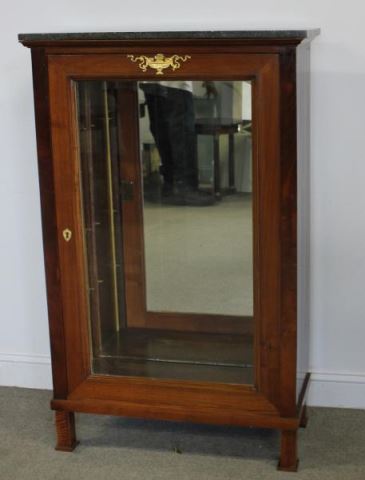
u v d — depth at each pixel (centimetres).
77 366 213
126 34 188
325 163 233
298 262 204
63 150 201
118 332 215
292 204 190
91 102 204
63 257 207
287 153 188
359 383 243
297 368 205
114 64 193
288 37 180
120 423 238
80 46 193
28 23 243
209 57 188
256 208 195
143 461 216
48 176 203
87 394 215
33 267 259
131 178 210
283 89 185
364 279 238
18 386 265
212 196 203
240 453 219
